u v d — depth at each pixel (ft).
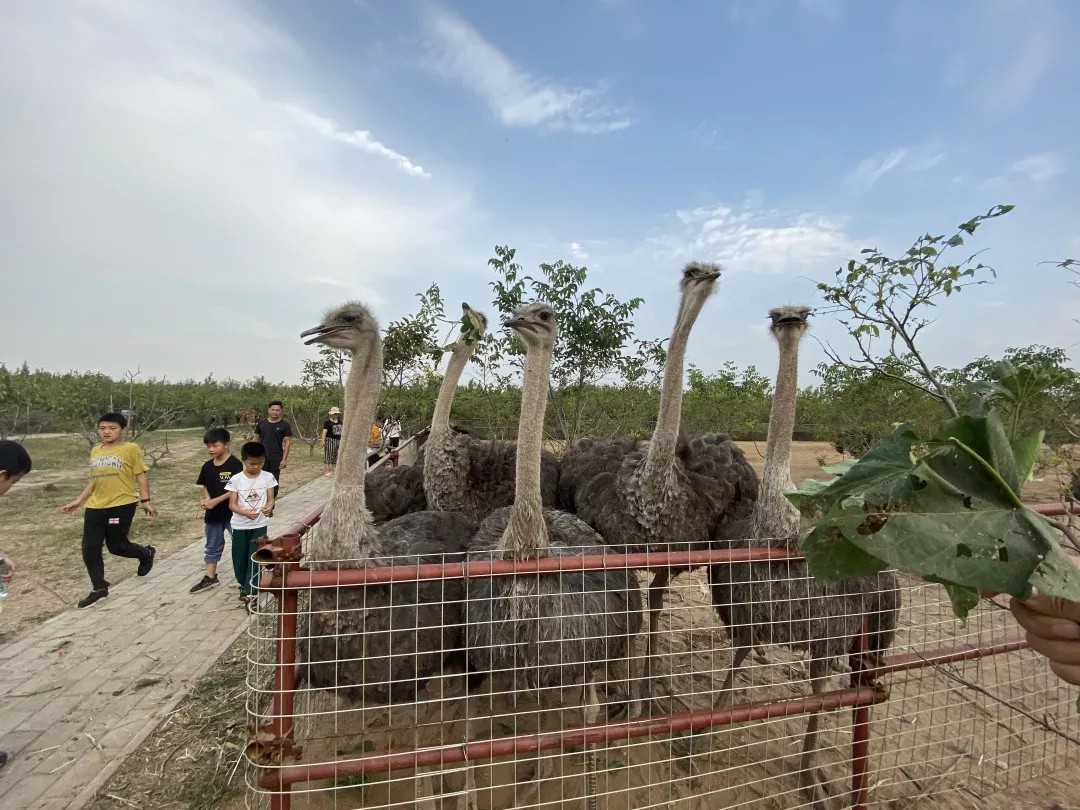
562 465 18.85
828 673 11.86
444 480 17.57
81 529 34.14
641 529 14.16
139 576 25.55
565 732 8.68
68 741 13.78
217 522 24.20
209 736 13.80
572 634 10.57
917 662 10.73
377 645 10.06
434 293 33.53
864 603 11.50
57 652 18.26
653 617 14.83
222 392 124.36
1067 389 17.58
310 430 87.86
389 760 8.04
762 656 16.85
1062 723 14.55
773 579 11.41
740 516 14.60
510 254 23.63
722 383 44.65
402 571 7.93
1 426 66.13
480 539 12.94
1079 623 5.50
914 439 5.32
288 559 7.62
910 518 5.01
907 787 12.44
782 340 12.38
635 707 13.96
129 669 17.13
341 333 10.71
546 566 8.30
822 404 37.99
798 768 12.60
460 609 11.23
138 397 73.15
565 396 28.43
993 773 12.86
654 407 35.86
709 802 11.82
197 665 17.35
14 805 11.80
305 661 10.08
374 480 18.49
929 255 11.59
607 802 11.71
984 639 17.47
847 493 5.46
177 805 11.80
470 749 8.30
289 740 7.81
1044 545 4.64
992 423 5.06
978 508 4.96
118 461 23.20
